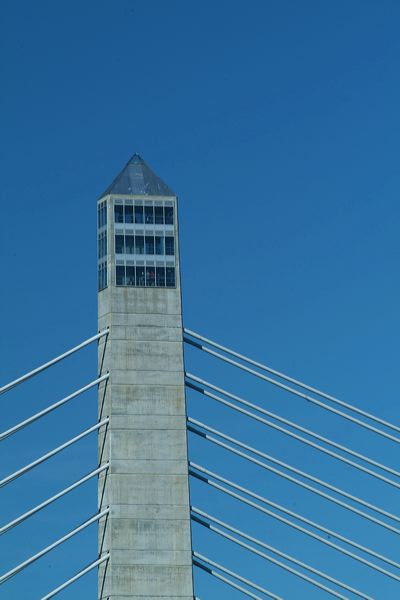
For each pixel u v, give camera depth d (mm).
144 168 138125
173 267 132750
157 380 129125
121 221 133875
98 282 133125
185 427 128375
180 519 125938
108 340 129625
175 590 124062
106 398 128875
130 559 124375
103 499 127062
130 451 127000
